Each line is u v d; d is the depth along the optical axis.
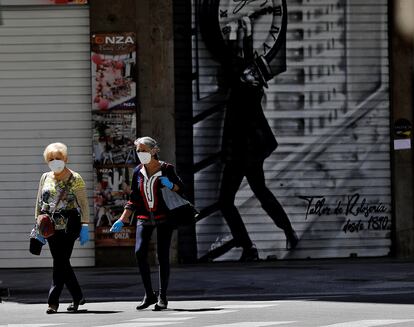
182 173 35.25
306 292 26.77
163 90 35.00
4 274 33.22
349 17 35.97
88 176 35.09
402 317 20.44
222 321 20.00
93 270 33.94
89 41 34.97
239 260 35.50
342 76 35.97
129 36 34.78
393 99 36.09
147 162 22.55
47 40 35.09
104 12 34.78
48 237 22.64
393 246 36.25
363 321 19.56
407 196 36.16
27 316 22.44
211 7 35.25
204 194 35.34
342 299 24.69
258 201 35.56
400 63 36.09
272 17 35.53
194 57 35.25
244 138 35.47
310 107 35.78
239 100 35.44
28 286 29.62
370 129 36.12
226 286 28.39
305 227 35.75
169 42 35.00
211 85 35.34
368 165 36.09
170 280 30.17
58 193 22.58
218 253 35.38
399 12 36.09
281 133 35.62
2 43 35.12
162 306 23.00
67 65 35.06
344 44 35.97
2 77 35.09
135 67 34.81
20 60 35.09
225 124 35.41
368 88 36.09
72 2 34.94
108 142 34.75
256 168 35.53
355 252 36.09
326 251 35.88
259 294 26.53
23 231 35.12
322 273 31.39
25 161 35.09
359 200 36.06
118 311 23.02
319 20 35.81
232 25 35.38
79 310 23.41
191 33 35.22
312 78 35.78
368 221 36.12
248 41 35.47
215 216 35.38
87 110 35.06
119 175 34.72
